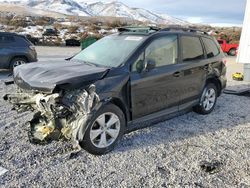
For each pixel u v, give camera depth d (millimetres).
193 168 3918
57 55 21453
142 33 5066
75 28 52406
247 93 8797
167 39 5160
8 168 3695
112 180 3543
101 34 43812
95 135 4031
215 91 6469
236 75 11484
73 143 4027
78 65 4582
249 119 6168
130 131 4742
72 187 3373
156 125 5480
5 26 52906
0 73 11375
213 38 6559
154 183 3520
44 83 3824
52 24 66812
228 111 6723
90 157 4086
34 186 3357
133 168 3844
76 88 3863
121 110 4320
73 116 3916
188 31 5805
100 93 3975
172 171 3816
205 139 4930
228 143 4801
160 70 4879
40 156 4031
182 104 5520
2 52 11047
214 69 6242
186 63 5465
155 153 4309
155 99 4855
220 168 3951
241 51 10922
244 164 4082
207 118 6105
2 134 4719
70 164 3869
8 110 6031
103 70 4188
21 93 4309
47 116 4000
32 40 31906
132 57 4527
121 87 4246
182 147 4562
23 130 4906
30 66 4602
